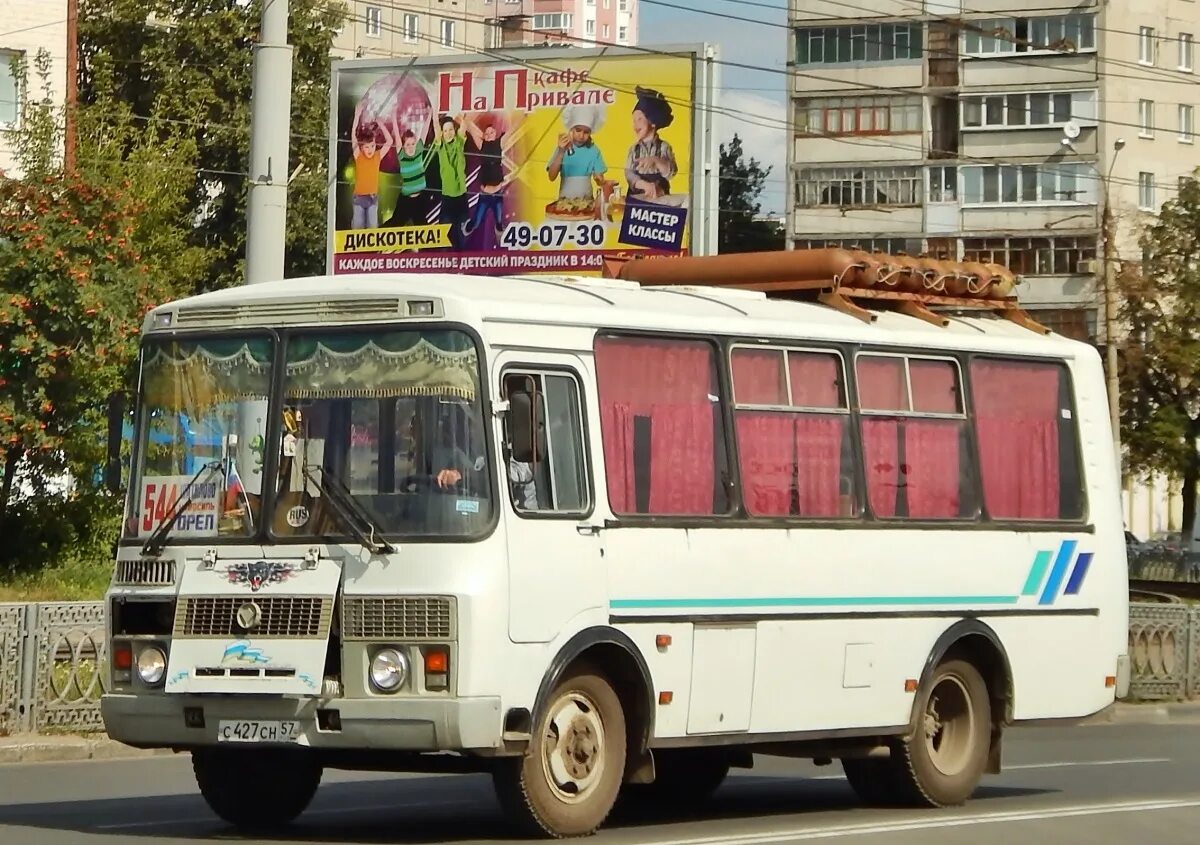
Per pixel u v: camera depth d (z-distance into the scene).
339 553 11.12
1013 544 14.85
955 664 14.45
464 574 10.92
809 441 13.45
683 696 12.29
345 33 89.81
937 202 69.50
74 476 25.19
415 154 38.19
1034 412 15.35
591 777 11.70
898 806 14.30
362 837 11.73
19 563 24.81
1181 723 26.28
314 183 55.09
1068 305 68.25
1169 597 39.09
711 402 12.79
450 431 11.16
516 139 37.34
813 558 13.26
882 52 69.81
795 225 70.88
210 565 11.44
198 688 11.26
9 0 42.62
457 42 96.06
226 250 55.12
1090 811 13.91
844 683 13.47
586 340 11.95
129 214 25.09
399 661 10.91
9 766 16.58
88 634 17.94
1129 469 55.44
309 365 11.54
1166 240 54.81
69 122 33.72
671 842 11.44
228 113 56.22
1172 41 72.19
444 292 11.34
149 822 12.55
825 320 13.90
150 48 56.28
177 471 11.79
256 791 12.33
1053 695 15.16
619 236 36.56
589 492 11.77
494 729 10.95
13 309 23.58
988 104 69.25
